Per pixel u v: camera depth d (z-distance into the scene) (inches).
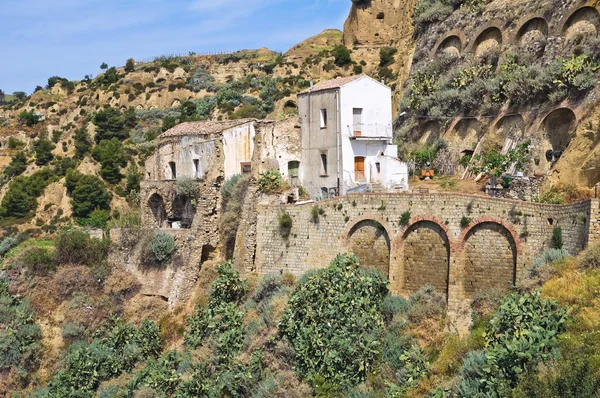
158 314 2309.3
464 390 1277.1
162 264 2369.6
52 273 2437.3
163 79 5984.3
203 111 4813.0
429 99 2869.1
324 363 1640.0
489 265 1675.7
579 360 1147.3
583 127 2017.7
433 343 1595.7
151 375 1883.6
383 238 1863.9
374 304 1744.6
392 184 2374.5
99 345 2181.3
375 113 2390.5
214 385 1787.6
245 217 2185.0
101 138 5039.4
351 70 4645.7
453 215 1732.3
